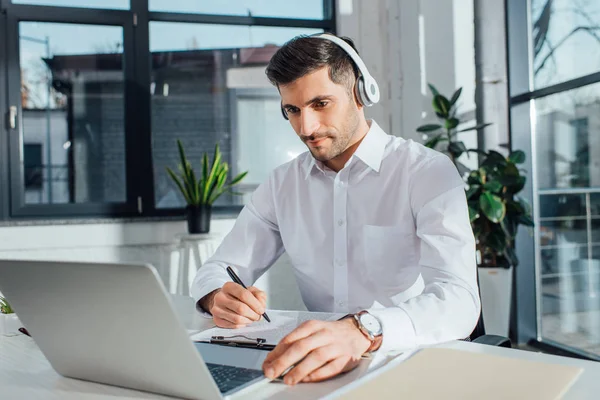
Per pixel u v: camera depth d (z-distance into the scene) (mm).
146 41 3473
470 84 3410
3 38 3273
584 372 798
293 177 1536
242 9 3621
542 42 3146
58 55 3371
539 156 3258
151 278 672
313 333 857
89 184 3422
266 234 1598
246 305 1161
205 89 3596
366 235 1425
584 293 2939
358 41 3639
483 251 3010
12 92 3283
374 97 1294
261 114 3662
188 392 744
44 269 759
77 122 3402
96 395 797
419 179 1357
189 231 3244
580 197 2918
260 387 797
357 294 1438
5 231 3092
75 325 792
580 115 2863
